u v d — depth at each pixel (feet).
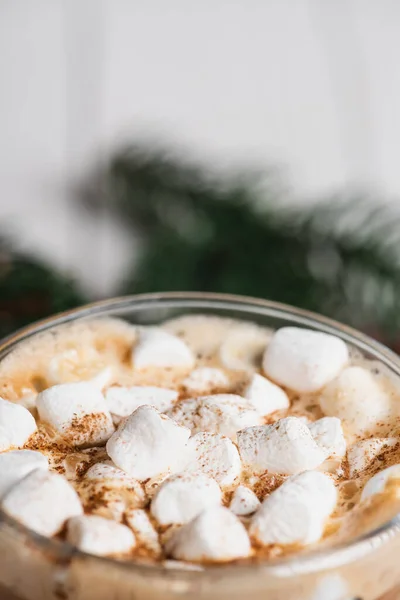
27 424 0.80
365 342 0.87
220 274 1.21
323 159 1.75
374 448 0.79
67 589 0.68
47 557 0.67
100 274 1.52
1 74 1.84
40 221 1.58
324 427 0.80
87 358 0.88
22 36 1.92
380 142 1.81
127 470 0.76
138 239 1.41
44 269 1.14
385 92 1.90
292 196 1.42
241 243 1.22
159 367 0.89
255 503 0.74
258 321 0.92
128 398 0.84
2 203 1.59
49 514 0.71
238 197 1.24
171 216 1.30
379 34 2.00
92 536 0.69
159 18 2.01
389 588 0.72
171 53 1.94
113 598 0.67
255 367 0.89
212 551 0.69
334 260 1.20
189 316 0.93
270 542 0.71
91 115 1.78
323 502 0.73
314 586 0.68
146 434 0.76
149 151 1.32
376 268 1.18
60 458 0.78
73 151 1.70
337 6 2.04
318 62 1.95
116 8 2.01
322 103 1.87
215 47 1.96
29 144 1.72
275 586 0.67
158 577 0.66
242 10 2.04
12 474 0.74
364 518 0.72
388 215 1.22
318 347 0.86
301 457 0.77
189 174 1.29
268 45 1.98
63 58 1.89
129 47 1.94
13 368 0.85
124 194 1.32
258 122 1.82
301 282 1.18
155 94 1.85
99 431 0.81
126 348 0.90
